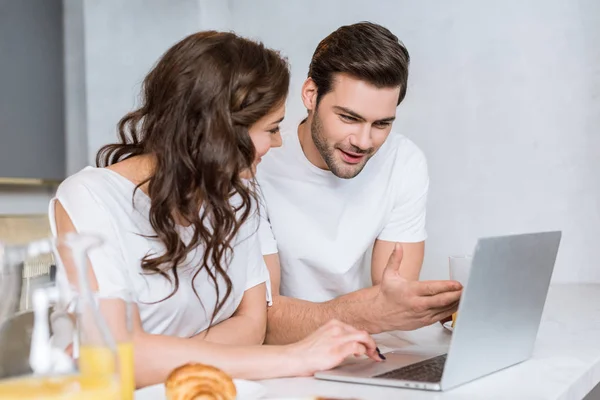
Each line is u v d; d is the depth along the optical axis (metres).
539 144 2.62
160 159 1.18
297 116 3.11
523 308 1.16
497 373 1.13
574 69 2.56
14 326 0.68
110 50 3.43
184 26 3.37
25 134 3.16
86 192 1.21
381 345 1.45
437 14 2.78
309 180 1.84
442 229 2.79
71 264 0.71
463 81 2.74
